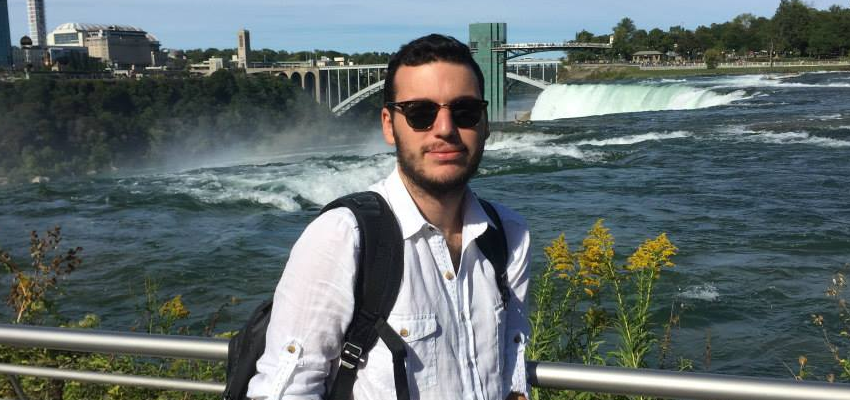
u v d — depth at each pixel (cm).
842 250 1232
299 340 152
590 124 3519
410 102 164
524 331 182
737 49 12488
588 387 183
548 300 429
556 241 430
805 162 2095
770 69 8956
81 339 204
